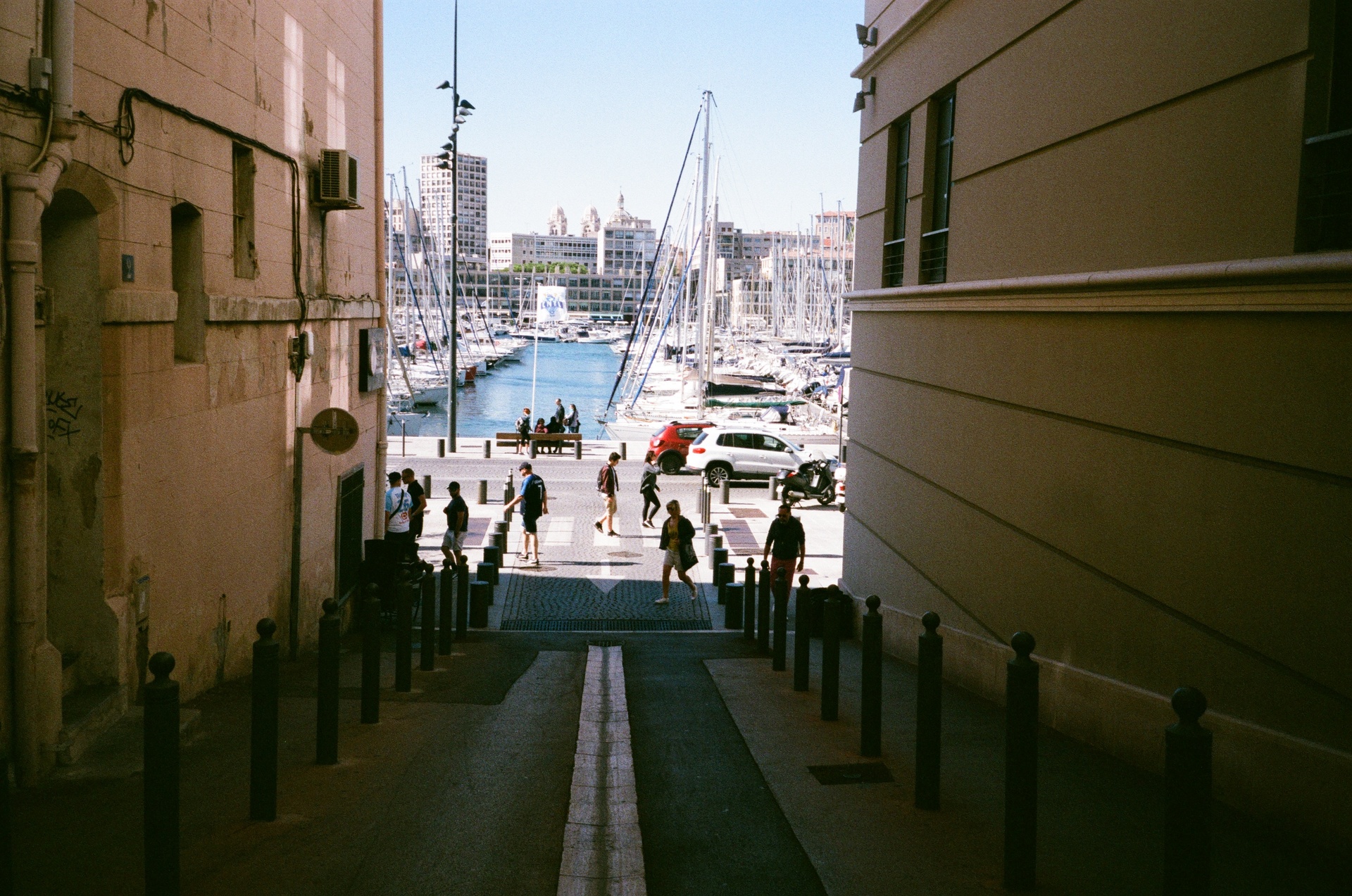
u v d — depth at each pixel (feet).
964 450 34.81
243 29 33.19
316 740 22.57
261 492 35.65
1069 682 26.22
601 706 29.01
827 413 184.03
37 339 20.95
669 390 267.18
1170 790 12.45
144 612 25.98
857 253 49.57
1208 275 20.40
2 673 19.99
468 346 385.70
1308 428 18.03
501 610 55.52
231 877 15.44
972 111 34.65
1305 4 18.28
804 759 23.04
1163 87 22.77
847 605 46.85
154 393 26.66
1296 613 18.31
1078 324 26.61
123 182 24.71
